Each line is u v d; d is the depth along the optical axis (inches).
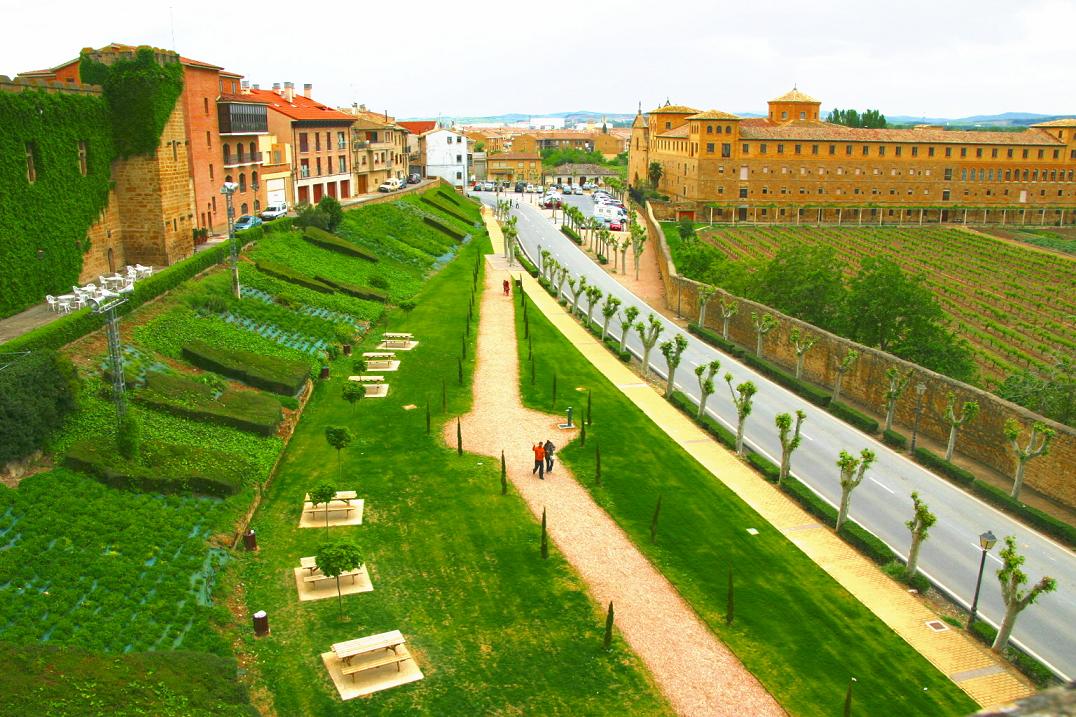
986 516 1670.8
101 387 1589.6
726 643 1170.0
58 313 2073.1
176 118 2709.2
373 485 1604.3
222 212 3326.8
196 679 944.9
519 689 1040.8
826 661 1147.3
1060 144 6628.9
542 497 1605.6
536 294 3607.3
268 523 1433.3
